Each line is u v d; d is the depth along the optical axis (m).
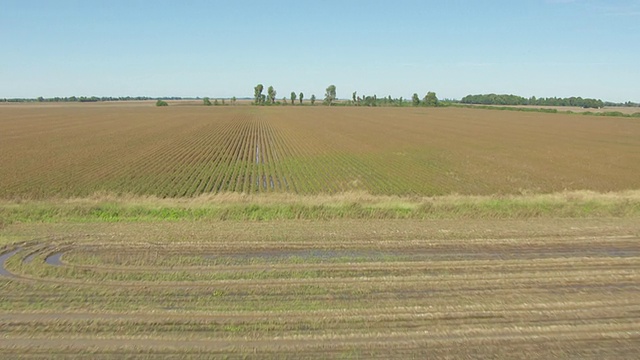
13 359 6.88
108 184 24.31
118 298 8.98
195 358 6.95
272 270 10.58
